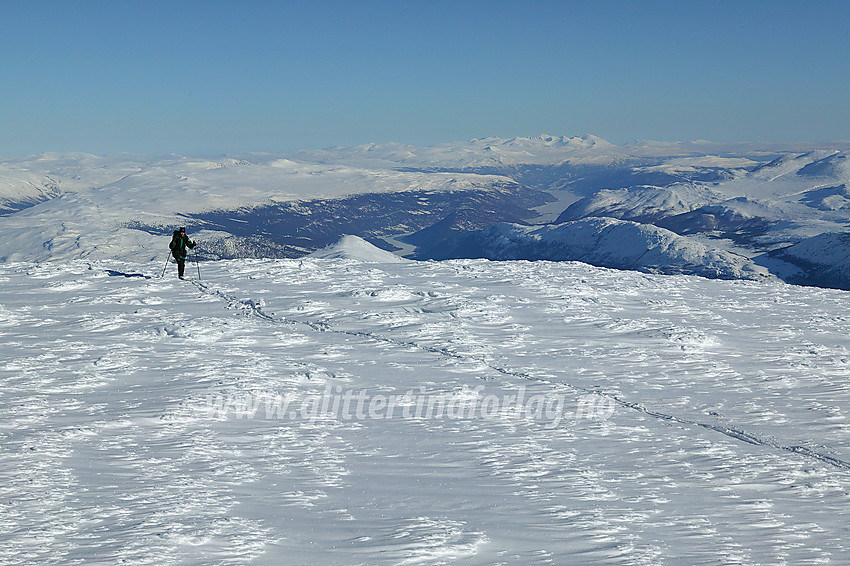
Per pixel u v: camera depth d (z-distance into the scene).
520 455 12.36
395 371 18.62
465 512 9.24
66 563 6.85
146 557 7.06
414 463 11.73
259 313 25.44
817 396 17.98
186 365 18.06
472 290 31.17
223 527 8.13
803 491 11.01
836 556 8.08
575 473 11.41
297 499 9.54
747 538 8.65
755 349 23.45
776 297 34.62
